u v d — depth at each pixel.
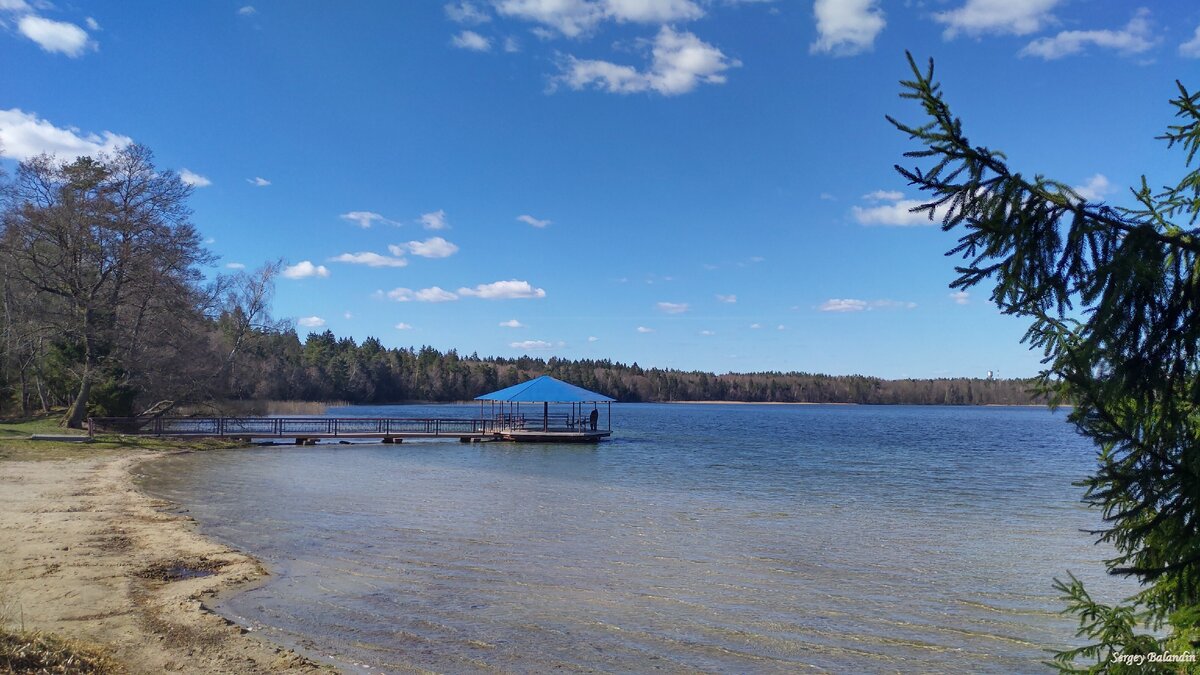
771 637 9.18
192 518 16.42
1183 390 3.08
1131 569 3.50
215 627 8.57
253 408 60.03
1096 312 3.00
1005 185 3.03
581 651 8.53
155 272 35.50
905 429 77.19
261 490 21.69
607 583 11.61
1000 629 9.59
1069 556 14.08
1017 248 3.07
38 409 44.84
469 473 28.09
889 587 11.62
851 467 33.03
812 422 95.50
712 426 78.19
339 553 13.27
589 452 39.91
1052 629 9.62
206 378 39.69
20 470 22.48
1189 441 3.21
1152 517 3.46
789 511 19.55
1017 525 17.64
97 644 7.55
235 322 45.00
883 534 16.27
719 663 8.29
